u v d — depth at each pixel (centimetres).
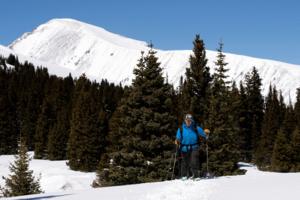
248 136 7506
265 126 7131
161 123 3053
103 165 4019
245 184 894
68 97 10756
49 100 9031
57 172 5341
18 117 10319
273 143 6862
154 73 3181
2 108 8819
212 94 3241
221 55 3412
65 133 7462
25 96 10844
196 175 1073
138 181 2941
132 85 3216
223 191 799
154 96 3109
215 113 3088
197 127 1093
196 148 1083
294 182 860
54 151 7388
